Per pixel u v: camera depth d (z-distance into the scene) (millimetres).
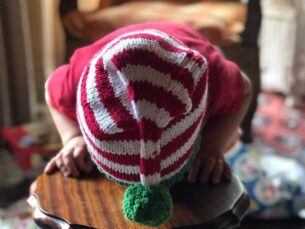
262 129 1973
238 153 1440
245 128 1709
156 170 600
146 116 589
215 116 876
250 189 1348
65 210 694
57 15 1891
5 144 1771
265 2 2176
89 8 1960
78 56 839
